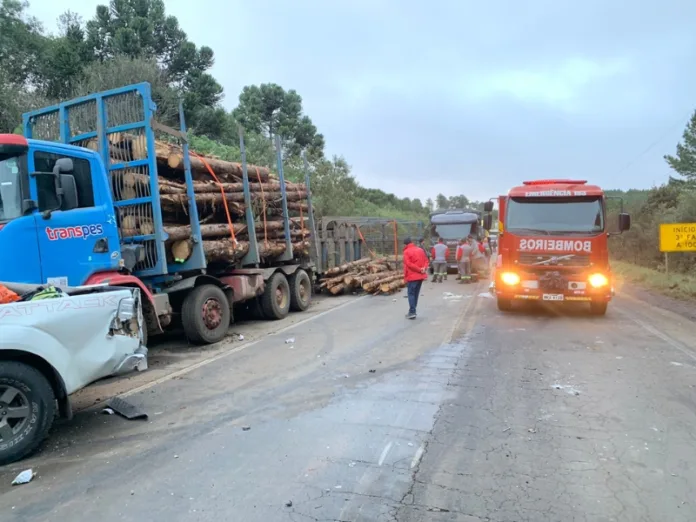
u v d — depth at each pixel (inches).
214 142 921.5
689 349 308.8
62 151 255.0
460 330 369.4
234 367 284.7
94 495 146.3
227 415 208.2
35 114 341.1
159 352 334.0
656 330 368.8
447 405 212.7
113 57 888.9
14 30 877.8
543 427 188.7
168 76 1006.4
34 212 241.4
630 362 278.8
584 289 407.8
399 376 255.4
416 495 141.8
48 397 176.7
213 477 154.7
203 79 1063.6
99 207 269.0
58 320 181.5
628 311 458.3
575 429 186.7
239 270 421.7
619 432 183.6
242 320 452.4
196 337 344.8
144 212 324.5
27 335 173.5
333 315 461.4
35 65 883.4
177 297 355.9
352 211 1226.6
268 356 308.0
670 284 611.2
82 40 968.9
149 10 1024.2
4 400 170.1
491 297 557.3
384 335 358.0
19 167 240.1
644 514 131.4
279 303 454.9
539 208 423.5
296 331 387.2
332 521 129.7
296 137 1609.3
